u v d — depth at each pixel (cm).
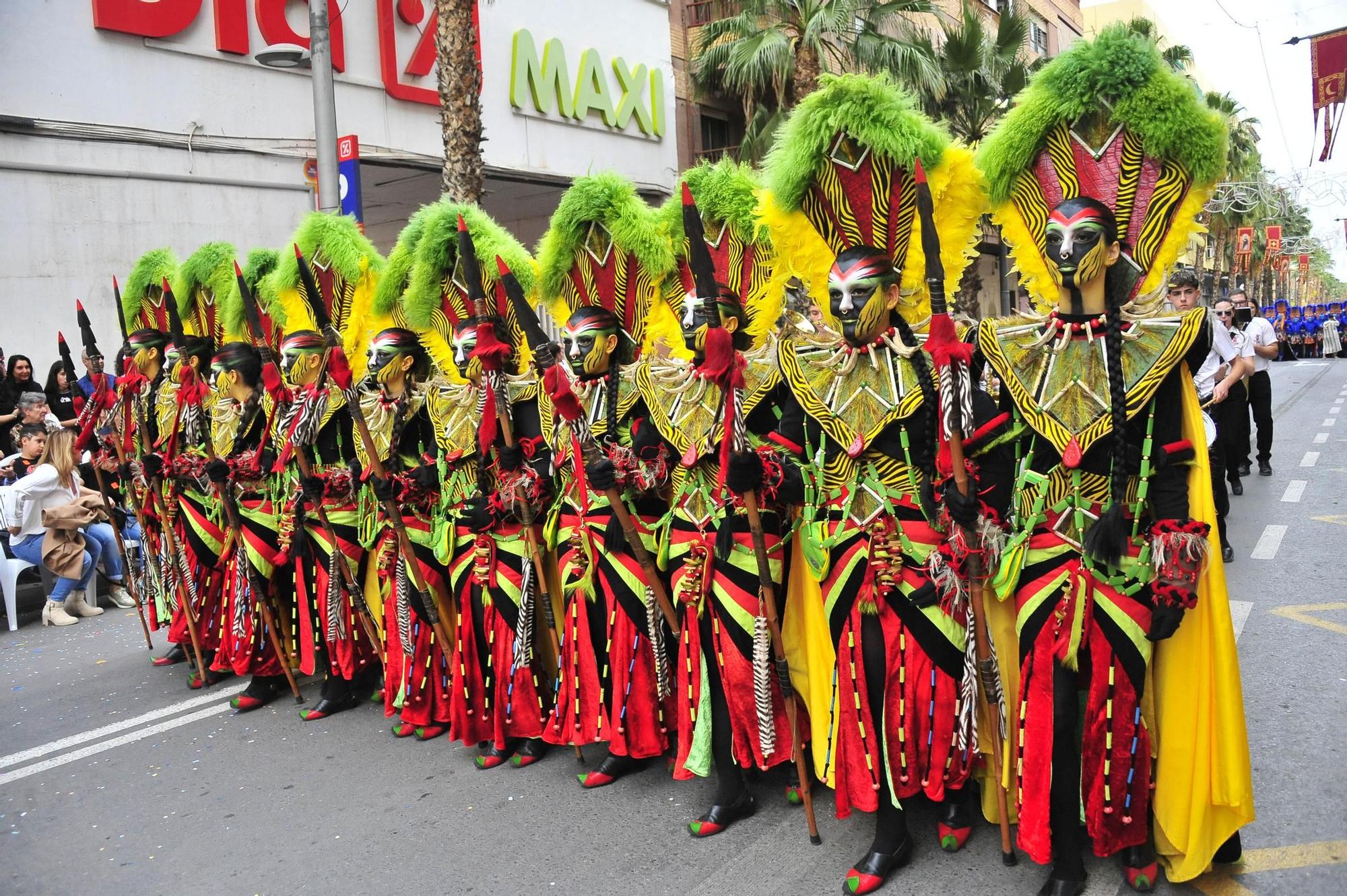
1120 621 273
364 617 481
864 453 305
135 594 622
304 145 1116
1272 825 317
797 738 330
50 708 538
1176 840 281
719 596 338
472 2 915
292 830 373
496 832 359
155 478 559
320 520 479
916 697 297
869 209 320
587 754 422
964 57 1511
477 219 440
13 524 720
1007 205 304
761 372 348
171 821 389
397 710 488
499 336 421
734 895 304
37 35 916
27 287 921
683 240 385
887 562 298
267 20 1074
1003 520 294
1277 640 486
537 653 421
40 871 357
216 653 540
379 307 469
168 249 625
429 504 444
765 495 325
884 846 305
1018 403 281
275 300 531
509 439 394
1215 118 275
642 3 1530
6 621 750
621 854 335
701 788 382
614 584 376
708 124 1794
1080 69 281
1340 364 2905
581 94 1422
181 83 1016
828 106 316
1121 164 282
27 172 917
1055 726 280
